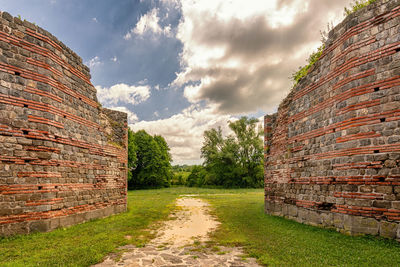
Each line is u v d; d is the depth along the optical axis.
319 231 7.83
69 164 8.93
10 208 7.02
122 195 12.66
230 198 21.73
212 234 7.97
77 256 5.48
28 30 7.91
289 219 10.52
